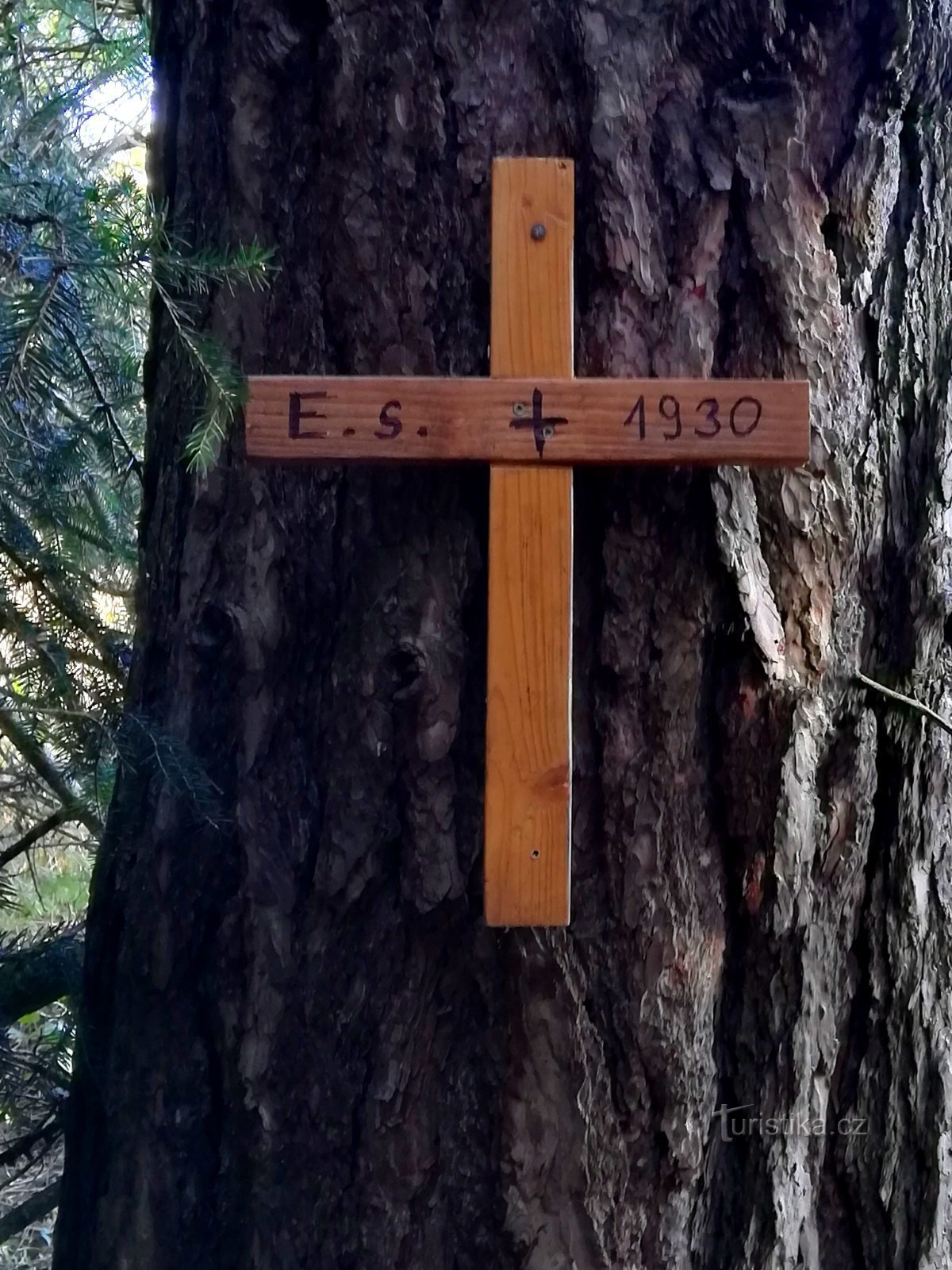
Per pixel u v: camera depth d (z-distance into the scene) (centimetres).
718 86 110
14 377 98
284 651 113
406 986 110
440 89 108
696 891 110
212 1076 117
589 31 108
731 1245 115
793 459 99
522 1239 107
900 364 122
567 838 99
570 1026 108
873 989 122
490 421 99
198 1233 117
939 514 124
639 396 99
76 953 142
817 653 114
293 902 112
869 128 114
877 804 122
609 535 108
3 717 132
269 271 111
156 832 117
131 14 183
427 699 106
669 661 109
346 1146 111
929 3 114
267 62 112
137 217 100
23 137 133
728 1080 115
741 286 111
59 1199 147
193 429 114
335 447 99
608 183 107
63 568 139
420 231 108
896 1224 123
